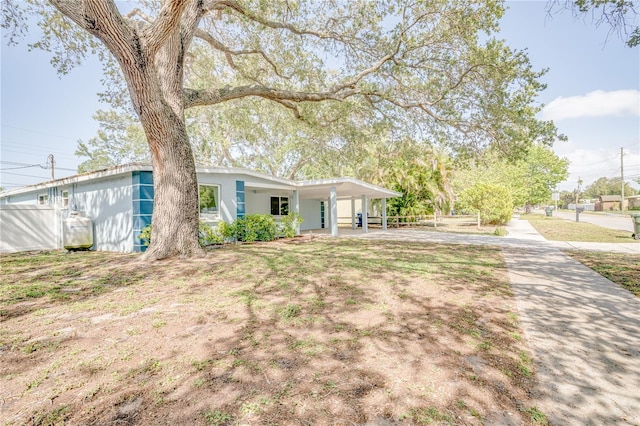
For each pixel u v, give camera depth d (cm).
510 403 228
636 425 206
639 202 5244
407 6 1002
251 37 1181
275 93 1127
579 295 502
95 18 567
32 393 232
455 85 1073
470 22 928
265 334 341
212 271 657
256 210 1745
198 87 1531
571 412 219
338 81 1359
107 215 1127
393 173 2391
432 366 277
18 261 834
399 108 1286
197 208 838
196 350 303
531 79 967
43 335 336
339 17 1131
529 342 330
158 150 772
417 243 1223
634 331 359
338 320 385
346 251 985
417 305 446
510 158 1070
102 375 257
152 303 446
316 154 2178
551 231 1700
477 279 607
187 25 833
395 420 206
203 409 214
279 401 224
